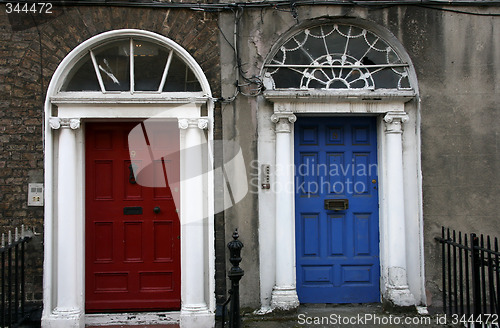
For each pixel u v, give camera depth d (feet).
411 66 17.04
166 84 16.69
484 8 17.15
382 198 17.20
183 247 16.30
